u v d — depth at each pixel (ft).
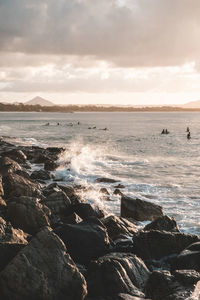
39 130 337.93
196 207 67.72
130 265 34.14
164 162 134.51
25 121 557.74
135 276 33.42
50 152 139.85
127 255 36.11
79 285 29.94
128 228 47.78
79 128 376.68
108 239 40.52
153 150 178.91
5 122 513.86
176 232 43.42
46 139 238.27
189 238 40.34
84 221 42.55
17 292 28.43
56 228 39.78
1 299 28.40
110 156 148.87
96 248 38.22
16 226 42.11
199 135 286.87
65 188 70.44
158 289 31.01
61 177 92.27
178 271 32.27
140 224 55.47
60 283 29.50
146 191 81.71
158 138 256.11
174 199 74.38
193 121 624.18
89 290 31.58
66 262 30.73
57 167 104.83
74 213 47.21
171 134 296.71
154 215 58.34
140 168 118.42
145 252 39.37
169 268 37.55
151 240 39.88
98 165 120.16
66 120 633.20
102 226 42.65
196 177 103.14
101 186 85.71
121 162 130.00
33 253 30.55
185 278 31.12
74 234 38.63
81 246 38.04
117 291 31.37
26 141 212.84
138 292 31.68
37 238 31.78
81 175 98.27
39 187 65.31
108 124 491.72
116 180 91.50
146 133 309.22
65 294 29.43
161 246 39.78
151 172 111.14
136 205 58.95
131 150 177.99
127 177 101.14
